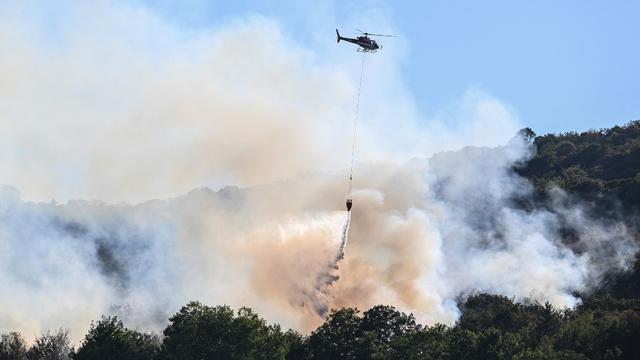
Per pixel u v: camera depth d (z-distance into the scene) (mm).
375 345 103250
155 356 100188
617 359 95250
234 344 98188
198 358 97438
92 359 98312
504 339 97562
